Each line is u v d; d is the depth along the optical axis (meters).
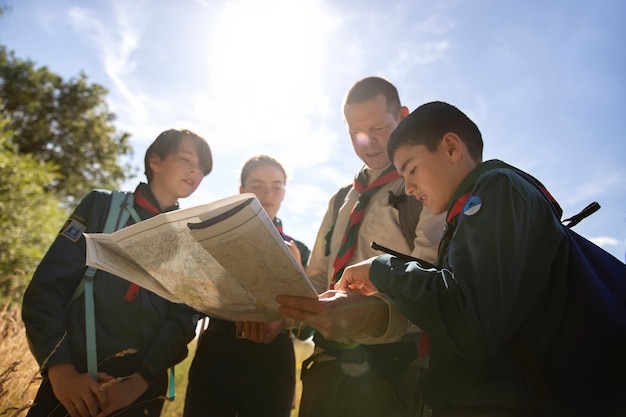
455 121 1.67
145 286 1.76
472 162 1.69
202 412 2.49
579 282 1.29
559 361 1.27
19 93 26.36
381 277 1.50
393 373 2.14
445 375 1.43
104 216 2.38
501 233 1.29
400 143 1.71
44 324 2.07
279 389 2.69
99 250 1.59
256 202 1.35
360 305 1.57
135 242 1.55
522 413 1.29
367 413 2.14
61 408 2.04
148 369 2.17
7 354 2.83
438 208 1.69
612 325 1.23
